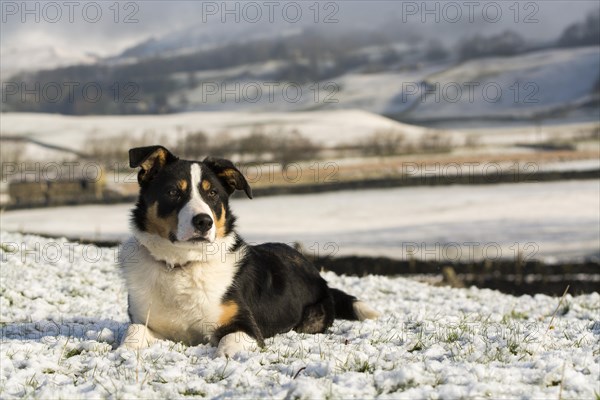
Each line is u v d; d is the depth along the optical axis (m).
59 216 33.75
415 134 69.31
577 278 21.61
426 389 4.58
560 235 27.64
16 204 38.78
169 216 6.57
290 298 7.72
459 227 31.70
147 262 6.79
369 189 42.84
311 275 8.29
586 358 5.35
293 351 6.17
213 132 74.56
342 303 8.63
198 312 6.72
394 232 31.34
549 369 4.96
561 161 47.34
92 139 76.19
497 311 10.30
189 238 6.38
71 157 62.88
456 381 4.79
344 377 4.95
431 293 12.70
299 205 38.59
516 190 39.69
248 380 5.10
